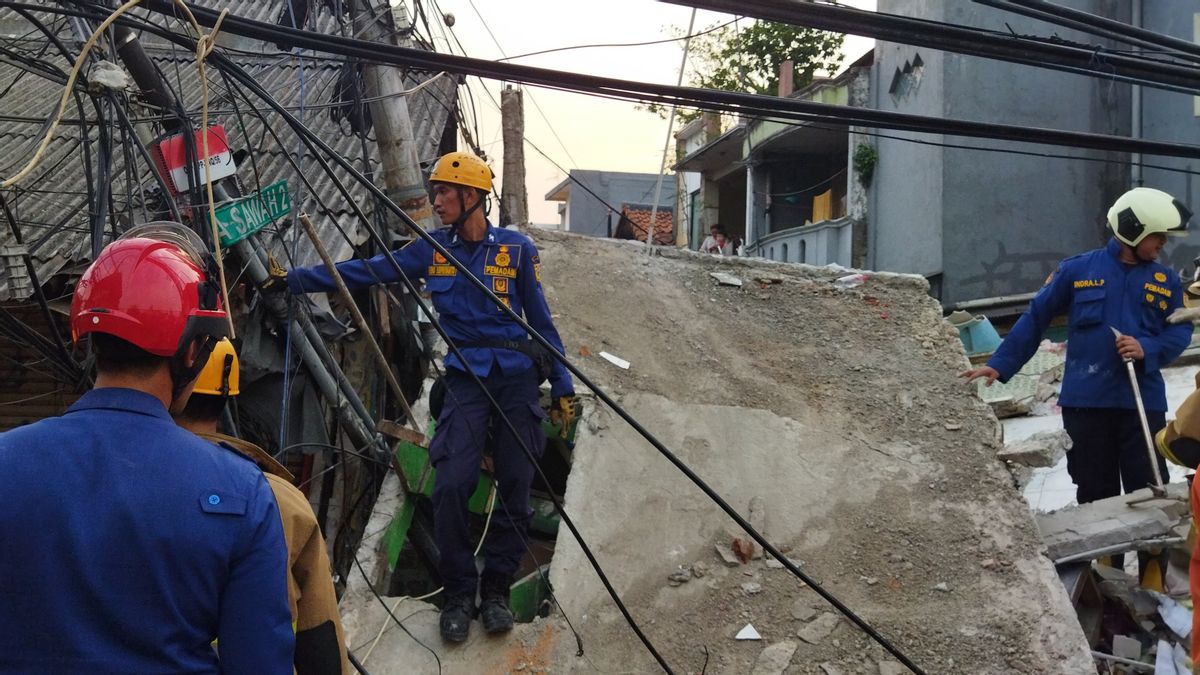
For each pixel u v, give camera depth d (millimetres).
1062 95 15000
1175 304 5297
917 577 4566
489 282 4238
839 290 7102
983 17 14828
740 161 21578
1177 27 13836
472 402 4164
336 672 2137
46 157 7316
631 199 30531
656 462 5148
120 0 4715
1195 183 13992
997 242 14875
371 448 5875
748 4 4789
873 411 5688
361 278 4363
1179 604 4781
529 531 5750
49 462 1760
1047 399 7965
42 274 6074
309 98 8570
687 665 4137
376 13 6371
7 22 9086
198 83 8562
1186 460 3166
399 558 5812
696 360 6090
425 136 8781
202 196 4809
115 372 1907
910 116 5141
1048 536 4887
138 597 1723
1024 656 4145
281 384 5812
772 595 4484
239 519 1836
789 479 5141
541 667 4094
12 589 1693
